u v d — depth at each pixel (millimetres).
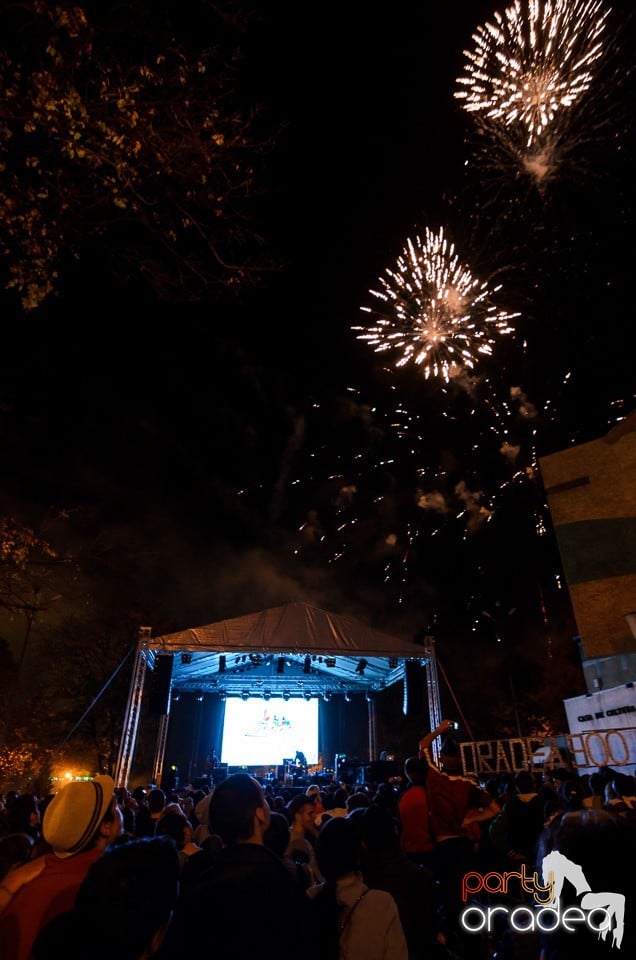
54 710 25844
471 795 5137
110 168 8297
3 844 3293
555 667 24422
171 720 23172
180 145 8555
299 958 1915
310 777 18469
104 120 8000
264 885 2008
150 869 1739
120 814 2580
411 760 5383
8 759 24484
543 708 24578
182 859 4090
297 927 1963
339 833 2797
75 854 2352
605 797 5434
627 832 1679
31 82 7250
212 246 9617
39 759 25078
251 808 2338
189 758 22750
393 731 23031
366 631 15625
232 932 1866
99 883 1690
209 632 15039
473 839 5031
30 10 7129
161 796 6395
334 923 2611
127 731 13664
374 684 21109
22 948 2070
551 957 1628
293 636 15211
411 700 15500
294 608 15695
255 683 21672
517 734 24484
